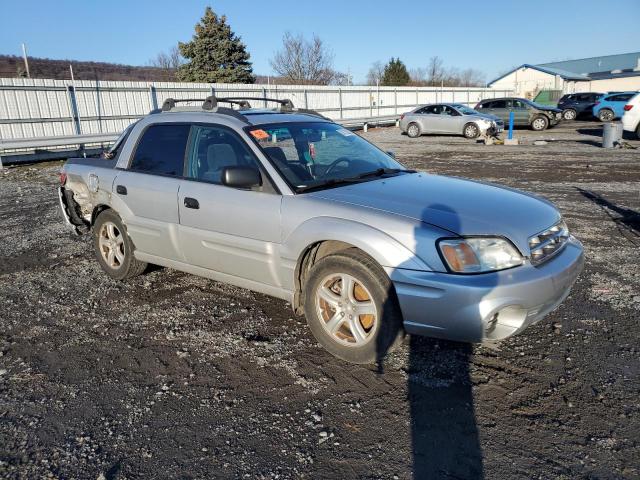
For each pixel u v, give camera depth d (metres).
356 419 2.93
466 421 2.88
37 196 10.32
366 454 2.64
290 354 3.69
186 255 4.39
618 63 57.31
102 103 19.17
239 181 3.68
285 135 4.18
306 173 3.90
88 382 3.40
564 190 9.58
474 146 18.33
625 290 4.64
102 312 4.51
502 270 3.06
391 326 3.25
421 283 3.06
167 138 4.59
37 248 6.58
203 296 4.80
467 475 2.47
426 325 3.14
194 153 4.33
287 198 3.65
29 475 2.56
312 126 4.54
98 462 2.64
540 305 3.14
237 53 39.97
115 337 4.04
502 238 3.11
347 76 44.03
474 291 2.94
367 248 3.22
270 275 3.82
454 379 3.30
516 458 2.58
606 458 2.56
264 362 3.58
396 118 29.36
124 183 4.76
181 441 2.79
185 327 4.16
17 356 3.77
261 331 4.06
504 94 46.31
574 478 2.44
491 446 2.68
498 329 3.11
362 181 3.93
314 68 47.19
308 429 2.86
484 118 21.62
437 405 3.04
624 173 11.34
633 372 3.32
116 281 5.26
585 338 3.78
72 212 5.67
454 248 3.04
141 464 2.62
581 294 4.58
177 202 4.30
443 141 20.56
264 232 3.75
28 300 4.84
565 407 2.98
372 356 3.35
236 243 3.93
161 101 21.02
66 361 3.69
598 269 5.23
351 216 3.35
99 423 2.96
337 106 28.59
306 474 2.52
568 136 20.86
